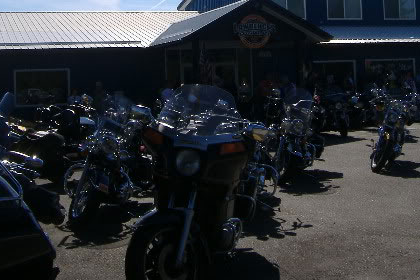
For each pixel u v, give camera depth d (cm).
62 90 1941
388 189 876
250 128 501
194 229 479
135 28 2170
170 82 2014
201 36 1695
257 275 524
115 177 687
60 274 532
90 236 650
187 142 470
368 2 2436
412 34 2350
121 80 2000
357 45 2178
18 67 1886
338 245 608
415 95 1213
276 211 752
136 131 749
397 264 550
